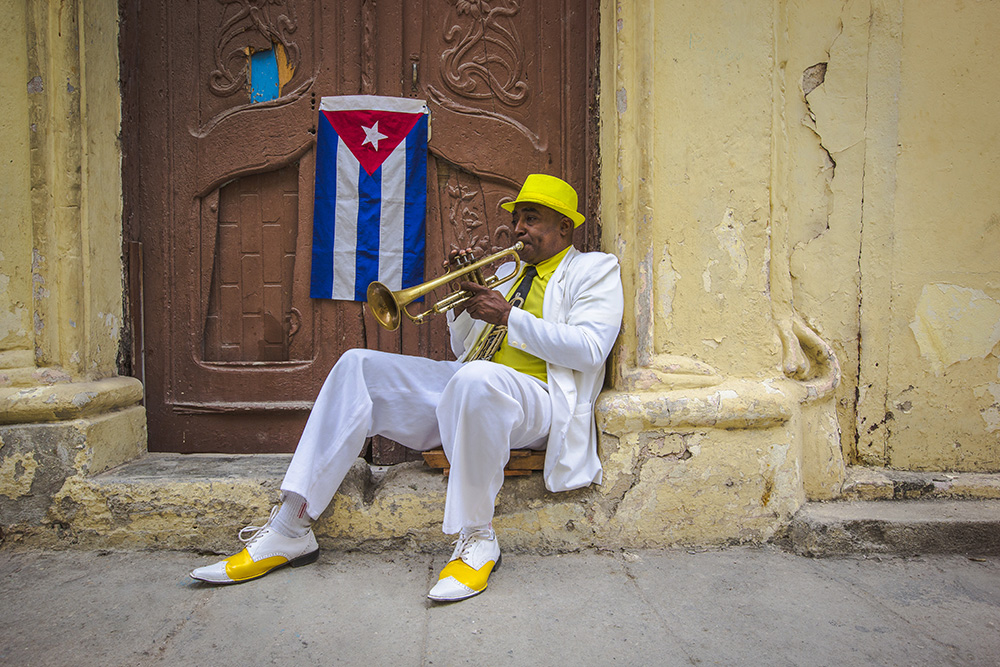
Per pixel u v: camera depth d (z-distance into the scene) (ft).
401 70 10.17
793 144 9.25
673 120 8.61
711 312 8.73
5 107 8.79
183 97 10.25
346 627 6.42
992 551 8.25
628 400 8.34
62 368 9.01
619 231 8.64
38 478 8.46
